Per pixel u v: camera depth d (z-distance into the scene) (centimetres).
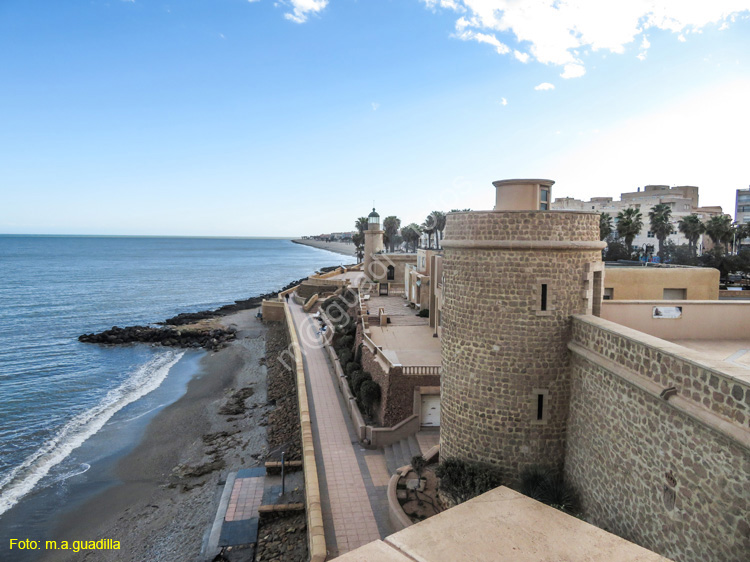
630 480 1104
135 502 2336
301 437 2652
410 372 2445
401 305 5028
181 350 5494
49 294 10119
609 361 1200
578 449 1376
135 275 14838
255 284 13088
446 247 1620
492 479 1473
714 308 1619
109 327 6812
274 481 2352
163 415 3478
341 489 1986
